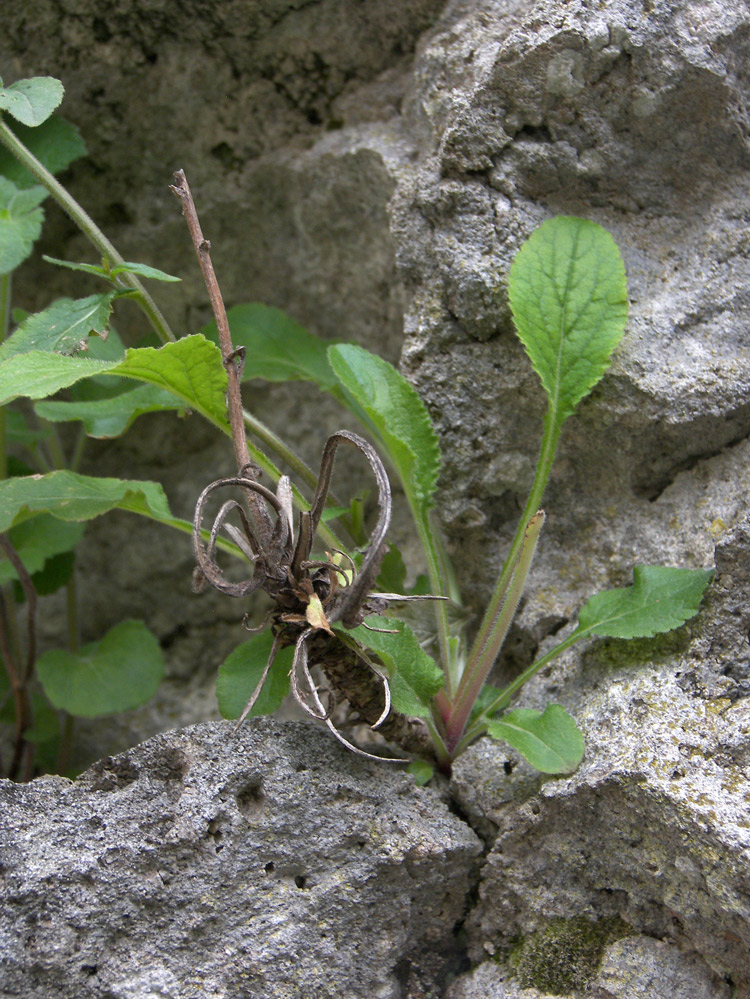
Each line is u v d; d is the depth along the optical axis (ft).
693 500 1.49
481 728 1.48
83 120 1.73
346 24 1.65
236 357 1.38
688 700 1.39
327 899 1.37
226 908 1.34
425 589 1.60
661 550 1.49
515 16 1.54
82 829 1.33
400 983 1.43
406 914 1.40
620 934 1.38
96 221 1.80
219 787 1.36
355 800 1.40
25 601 1.78
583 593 1.53
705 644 1.41
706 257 1.51
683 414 1.46
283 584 1.34
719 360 1.47
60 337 1.43
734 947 1.32
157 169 1.76
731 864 1.28
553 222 1.46
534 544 1.41
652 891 1.36
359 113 1.69
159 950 1.32
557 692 1.48
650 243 1.53
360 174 1.66
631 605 1.43
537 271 1.45
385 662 1.39
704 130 1.51
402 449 1.46
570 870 1.40
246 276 1.80
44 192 1.58
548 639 1.54
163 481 1.89
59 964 1.29
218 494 1.86
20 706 1.72
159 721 1.86
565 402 1.44
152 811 1.35
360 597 1.30
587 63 1.48
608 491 1.54
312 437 1.82
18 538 1.69
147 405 1.56
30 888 1.29
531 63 1.48
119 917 1.32
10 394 1.31
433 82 1.58
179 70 1.70
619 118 1.51
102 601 1.92
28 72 1.69
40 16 1.65
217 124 1.73
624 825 1.36
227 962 1.33
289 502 1.35
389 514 1.29
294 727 1.41
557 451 1.54
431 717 1.45
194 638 1.90
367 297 1.74
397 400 1.49
